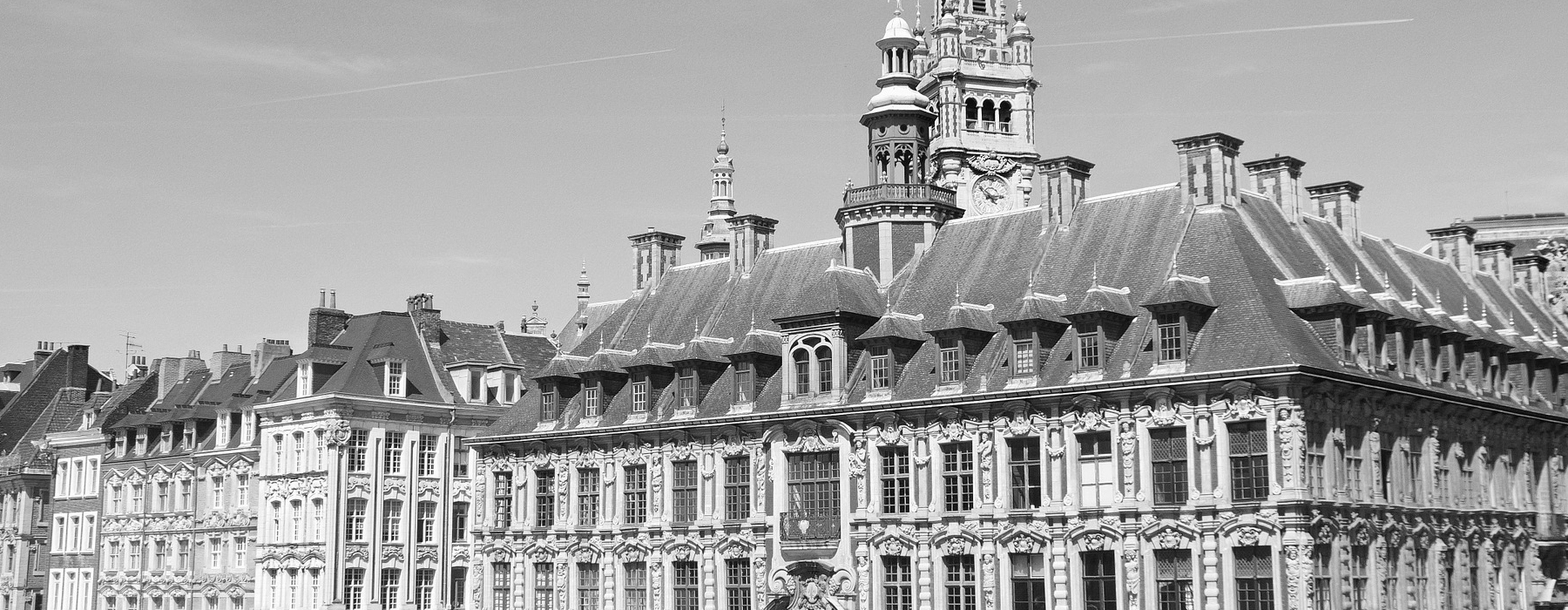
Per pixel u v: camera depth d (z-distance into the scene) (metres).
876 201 75.00
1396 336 63.81
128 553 103.88
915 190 75.25
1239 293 61.09
